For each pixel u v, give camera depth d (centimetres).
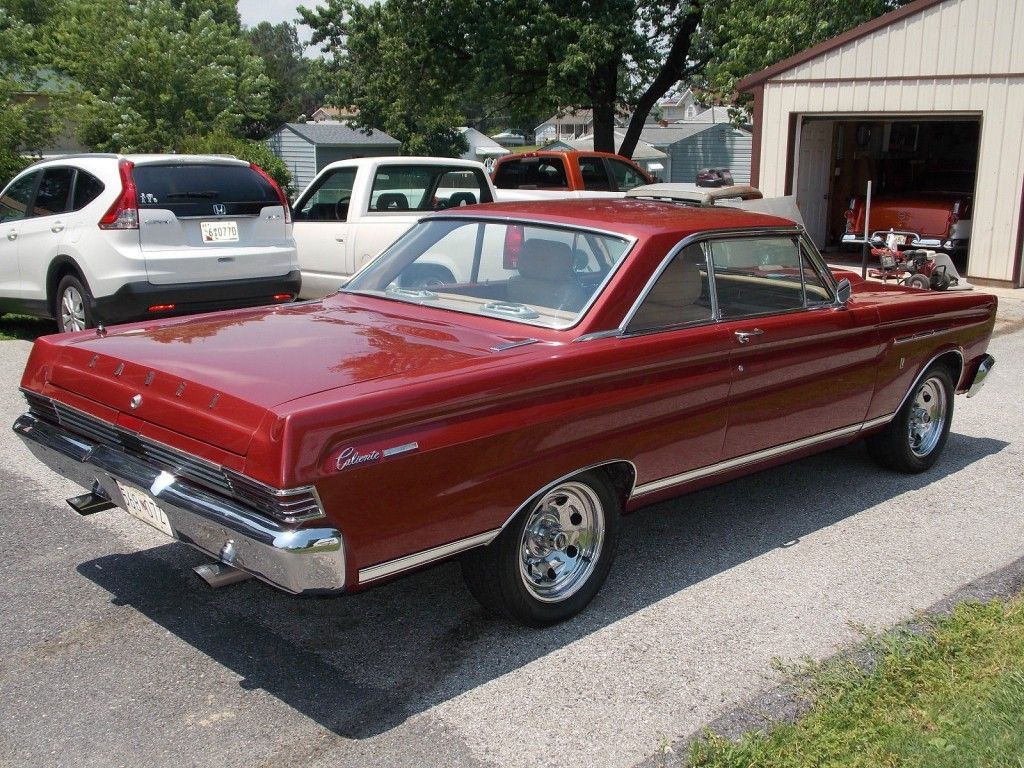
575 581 408
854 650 382
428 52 2616
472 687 355
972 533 514
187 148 2742
